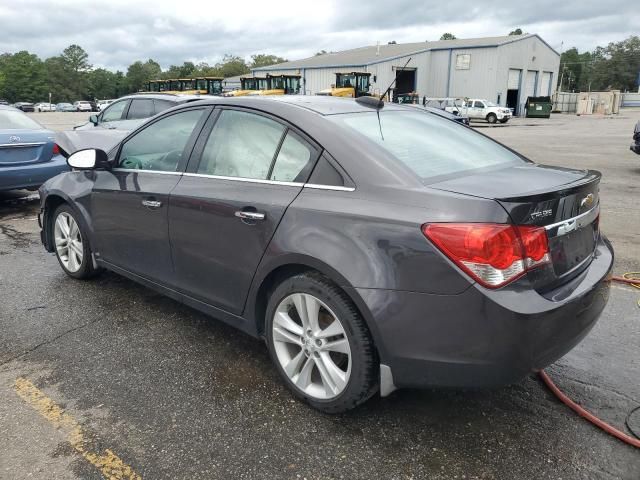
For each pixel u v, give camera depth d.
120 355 3.47
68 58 130.00
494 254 2.25
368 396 2.69
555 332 2.37
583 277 2.66
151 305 4.25
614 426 2.74
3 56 121.38
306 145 2.90
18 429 2.72
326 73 50.56
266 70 56.44
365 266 2.49
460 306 2.29
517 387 3.11
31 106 80.44
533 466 2.46
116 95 141.62
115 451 2.57
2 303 4.28
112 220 4.05
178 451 2.57
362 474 2.42
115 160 4.12
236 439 2.65
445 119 3.72
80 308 4.19
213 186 3.26
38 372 3.27
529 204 2.32
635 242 6.00
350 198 2.63
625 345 3.59
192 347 3.58
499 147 3.48
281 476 2.41
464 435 2.68
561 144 18.81
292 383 2.95
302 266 2.82
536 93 55.53
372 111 3.32
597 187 2.95
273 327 2.99
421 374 2.46
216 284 3.29
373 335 2.52
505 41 48.75
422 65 51.31
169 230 3.52
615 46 119.00
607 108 52.34
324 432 2.70
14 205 8.20
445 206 2.37
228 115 3.37
